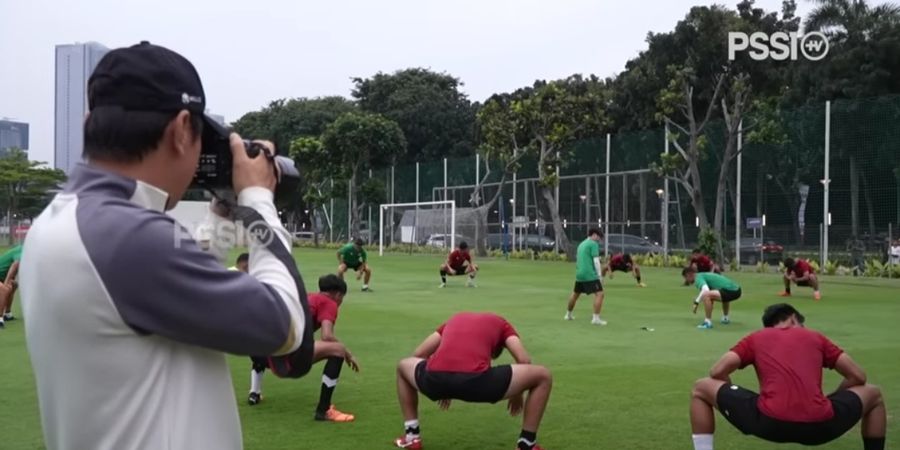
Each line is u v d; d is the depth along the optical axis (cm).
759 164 3356
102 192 168
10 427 675
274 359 190
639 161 3891
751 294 2078
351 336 1261
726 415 530
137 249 159
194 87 178
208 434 171
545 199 4306
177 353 168
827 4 3847
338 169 5356
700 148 3428
